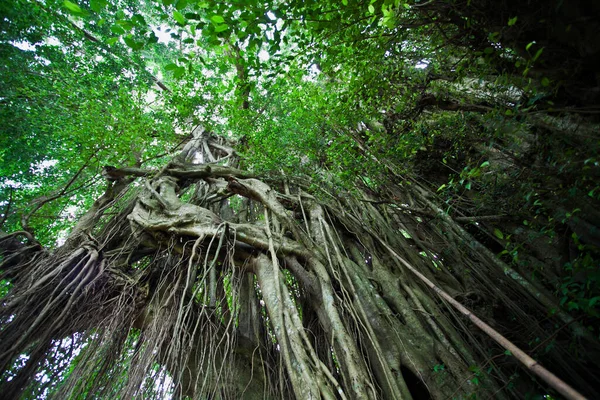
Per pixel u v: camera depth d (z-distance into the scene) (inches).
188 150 423.8
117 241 233.6
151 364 142.4
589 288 115.6
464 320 174.9
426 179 260.5
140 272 210.4
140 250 231.3
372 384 123.5
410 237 255.6
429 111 261.1
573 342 128.8
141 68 451.2
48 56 321.4
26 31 271.9
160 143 362.6
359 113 213.9
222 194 281.0
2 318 147.3
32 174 324.5
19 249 191.9
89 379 145.2
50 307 156.9
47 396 135.2
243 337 195.8
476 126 214.7
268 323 211.3
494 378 134.7
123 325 173.5
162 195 247.1
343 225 249.0
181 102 348.2
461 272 205.6
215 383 158.6
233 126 362.6
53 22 319.9
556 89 129.6
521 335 157.8
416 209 230.1
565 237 162.4
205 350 160.4
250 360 180.7
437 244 230.5
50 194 297.6
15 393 130.5
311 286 177.5
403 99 222.4
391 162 235.9
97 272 193.2
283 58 169.3
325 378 125.8
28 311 154.9
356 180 273.7
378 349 140.2
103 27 411.5
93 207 253.8
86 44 395.9
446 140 249.6
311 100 259.9
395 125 247.6
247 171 312.8
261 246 198.7
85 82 348.2
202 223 207.2
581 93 129.1
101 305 178.9
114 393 144.2
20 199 297.7
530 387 135.9
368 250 224.7
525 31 123.4
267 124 310.2
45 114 296.8
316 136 255.9
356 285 180.2
